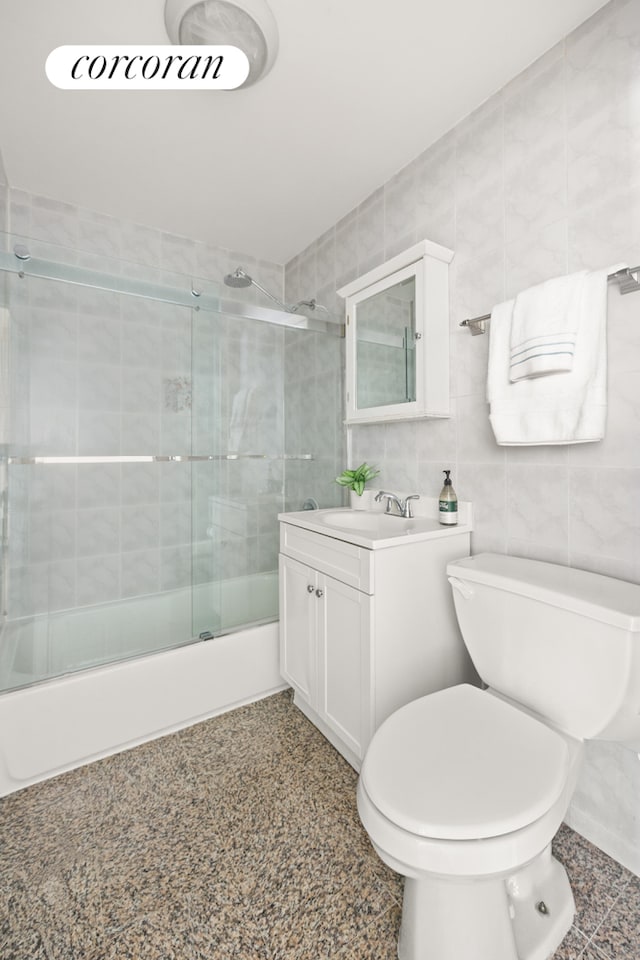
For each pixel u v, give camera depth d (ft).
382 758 3.04
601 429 3.70
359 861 3.79
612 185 3.87
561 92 4.25
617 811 3.86
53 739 4.85
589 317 3.76
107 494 6.62
